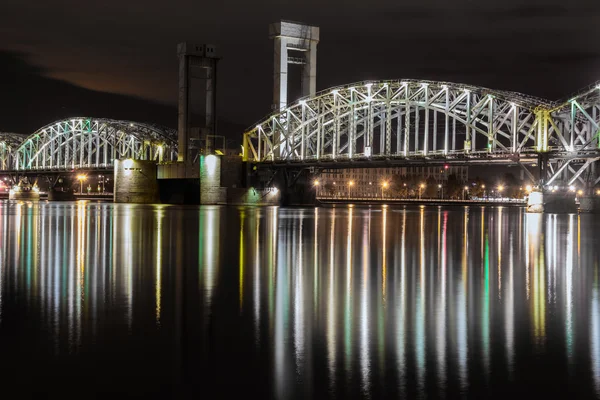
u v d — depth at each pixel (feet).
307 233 199.21
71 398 49.96
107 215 302.45
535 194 377.91
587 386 52.70
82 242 157.38
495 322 72.02
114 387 51.96
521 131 383.86
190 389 51.75
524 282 100.32
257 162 525.75
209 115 547.90
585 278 104.99
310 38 545.03
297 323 70.79
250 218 291.79
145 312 75.51
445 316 74.79
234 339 64.34
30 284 93.56
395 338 65.00
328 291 90.12
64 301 81.41
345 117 506.89
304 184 542.98
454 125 415.64
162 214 318.65
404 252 143.33
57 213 322.55
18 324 69.26
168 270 108.88
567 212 383.04
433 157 423.23
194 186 522.47
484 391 51.65
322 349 61.31
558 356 59.67
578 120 380.17
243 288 91.97
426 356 59.52
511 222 285.84
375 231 213.87
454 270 113.50
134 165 550.77
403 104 452.35
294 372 55.31
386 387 52.26
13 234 180.96
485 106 417.49
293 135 516.32
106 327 68.39
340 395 50.83
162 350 60.64
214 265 115.85
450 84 415.44
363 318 73.41
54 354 59.21
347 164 476.95
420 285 96.12
